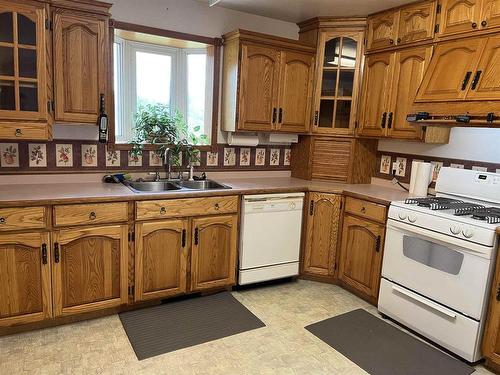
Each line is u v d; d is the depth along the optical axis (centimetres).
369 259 298
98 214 245
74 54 251
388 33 309
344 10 319
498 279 214
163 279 278
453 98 245
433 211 243
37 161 278
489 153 274
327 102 354
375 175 366
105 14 256
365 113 336
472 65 242
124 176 304
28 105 238
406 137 298
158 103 341
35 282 233
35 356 217
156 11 304
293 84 343
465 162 289
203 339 243
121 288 263
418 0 283
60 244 237
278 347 238
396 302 269
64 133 284
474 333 222
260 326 262
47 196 234
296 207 325
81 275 247
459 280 228
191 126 359
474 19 246
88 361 214
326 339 250
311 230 335
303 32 364
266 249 317
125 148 307
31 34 232
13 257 225
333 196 325
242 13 342
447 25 264
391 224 270
